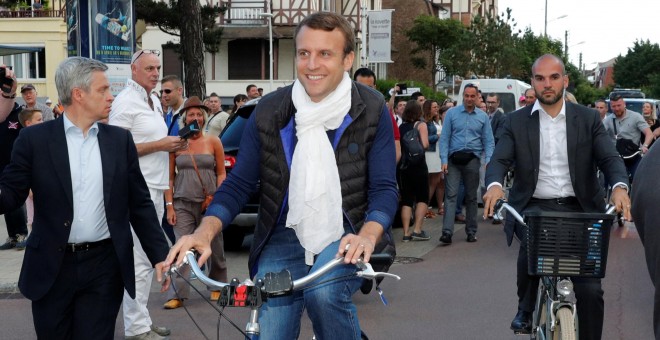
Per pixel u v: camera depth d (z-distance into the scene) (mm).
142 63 6988
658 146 3072
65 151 4684
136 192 4883
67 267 4676
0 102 5016
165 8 26109
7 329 7621
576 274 4680
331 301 3641
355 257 3299
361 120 3947
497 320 7805
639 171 3098
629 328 7578
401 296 8859
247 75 42562
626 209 5301
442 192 15570
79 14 12617
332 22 3854
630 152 14195
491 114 17188
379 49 27125
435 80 59812
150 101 7164
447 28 55562
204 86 20391
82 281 4691
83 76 4695
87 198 4707
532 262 4707
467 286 9359
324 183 3859
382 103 4004
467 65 51281
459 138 12195
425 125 12398
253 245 4043
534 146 5938
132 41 12836
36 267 4660
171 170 8367
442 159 12211
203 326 7594
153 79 7047
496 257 11203
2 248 11695
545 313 5320
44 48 37250
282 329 3859
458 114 12203
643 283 9500
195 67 20156
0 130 10406
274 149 3963
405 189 12414
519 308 5957
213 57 42531
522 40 56750
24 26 37062
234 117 10961
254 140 4043
